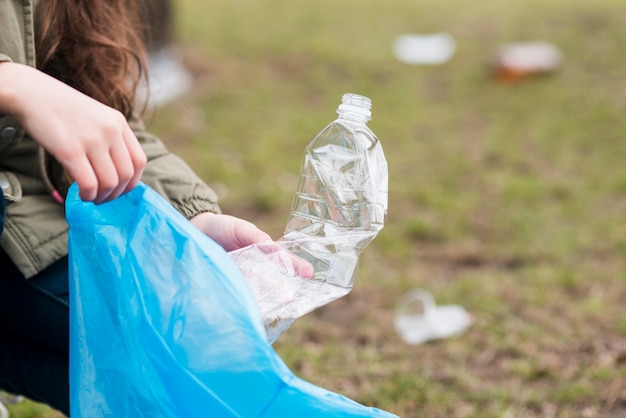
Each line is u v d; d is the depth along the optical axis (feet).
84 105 3.89
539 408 9.45
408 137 21.12
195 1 36.37
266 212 16.26
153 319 3.94
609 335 11.24
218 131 20.97
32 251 5.14
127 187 4.00
